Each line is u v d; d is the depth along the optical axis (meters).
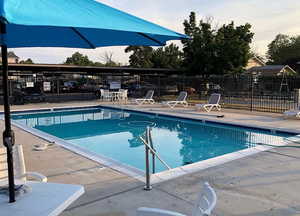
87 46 3.80
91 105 17.22
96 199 3.81
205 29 24.53
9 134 2.15
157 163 7.11
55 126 12.19
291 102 15.97
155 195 3.93
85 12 2.04
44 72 22.17
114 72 25.03
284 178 4.61
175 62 41.12
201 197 2.06
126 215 3.35
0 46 2.01
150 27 2.37
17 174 3.33
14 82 20.25
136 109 15.13
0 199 2.26
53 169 5.14
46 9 1.78
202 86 19.16
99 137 10.15
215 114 12.88
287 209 3.52
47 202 2.22
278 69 36.25
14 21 1.45
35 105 16.95
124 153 8.04
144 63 46.62
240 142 9.05
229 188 4.20
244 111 13.91
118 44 3.52
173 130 11.13
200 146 8.77
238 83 17.52
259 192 4.05
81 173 4.91
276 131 9.46
